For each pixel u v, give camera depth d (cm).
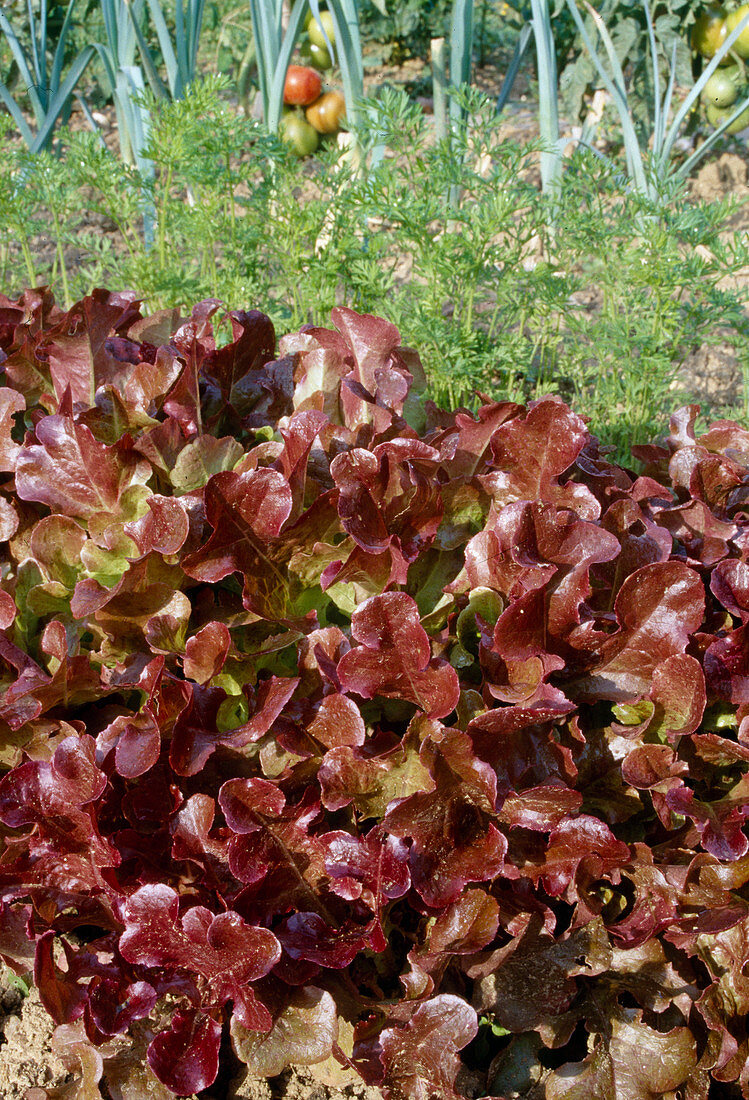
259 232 171
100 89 279
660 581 113
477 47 300
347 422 127
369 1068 107
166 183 169
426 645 105
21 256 208
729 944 114
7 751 119
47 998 107
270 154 166
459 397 169
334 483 121
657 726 116
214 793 116
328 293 164
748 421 171
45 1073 119
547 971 113
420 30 298
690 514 126
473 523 122
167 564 115
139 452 120
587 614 118
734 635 117
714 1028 110
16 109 205
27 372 131
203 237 169
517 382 182
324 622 121
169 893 104
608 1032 114
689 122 257
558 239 167
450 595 119
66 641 114
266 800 106
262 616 115
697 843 116
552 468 119
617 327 161
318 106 243
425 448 117
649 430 169
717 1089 119
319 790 114
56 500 119
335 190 166
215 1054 107
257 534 112
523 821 110
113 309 128
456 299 165
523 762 114
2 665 119
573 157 167
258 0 198
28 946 116
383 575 117
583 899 112
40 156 173
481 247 156
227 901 110
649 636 115
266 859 108
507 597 117
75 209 183
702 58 258
